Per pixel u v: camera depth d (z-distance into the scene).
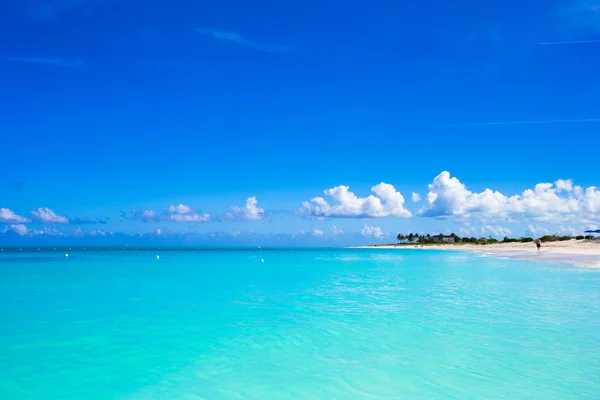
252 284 27.11
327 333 12.59
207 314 15.98
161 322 14.51
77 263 53.59
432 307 17.00
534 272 33.06
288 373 8.98
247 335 12.48
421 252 121.19
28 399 7.80
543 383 8.16
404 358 9.88
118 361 10.04
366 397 7.61
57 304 18.53
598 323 13.41
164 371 9.25
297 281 29.22
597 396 7.52
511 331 12.41
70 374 9.16
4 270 40.19
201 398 7.71
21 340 12.08
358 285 26.27
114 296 21.14
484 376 8.57
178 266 47.69
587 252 65.44
